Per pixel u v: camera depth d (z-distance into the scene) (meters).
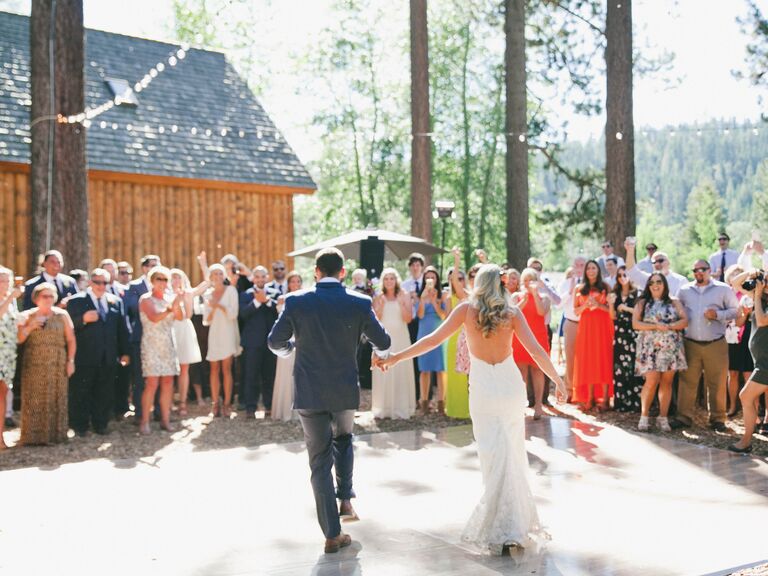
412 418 8.83
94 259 13.21
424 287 9.69
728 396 9.19
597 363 8.70
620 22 12.56
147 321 8.05
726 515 4.96
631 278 9.88
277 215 15.38
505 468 4.38
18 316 7.38
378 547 4.42
